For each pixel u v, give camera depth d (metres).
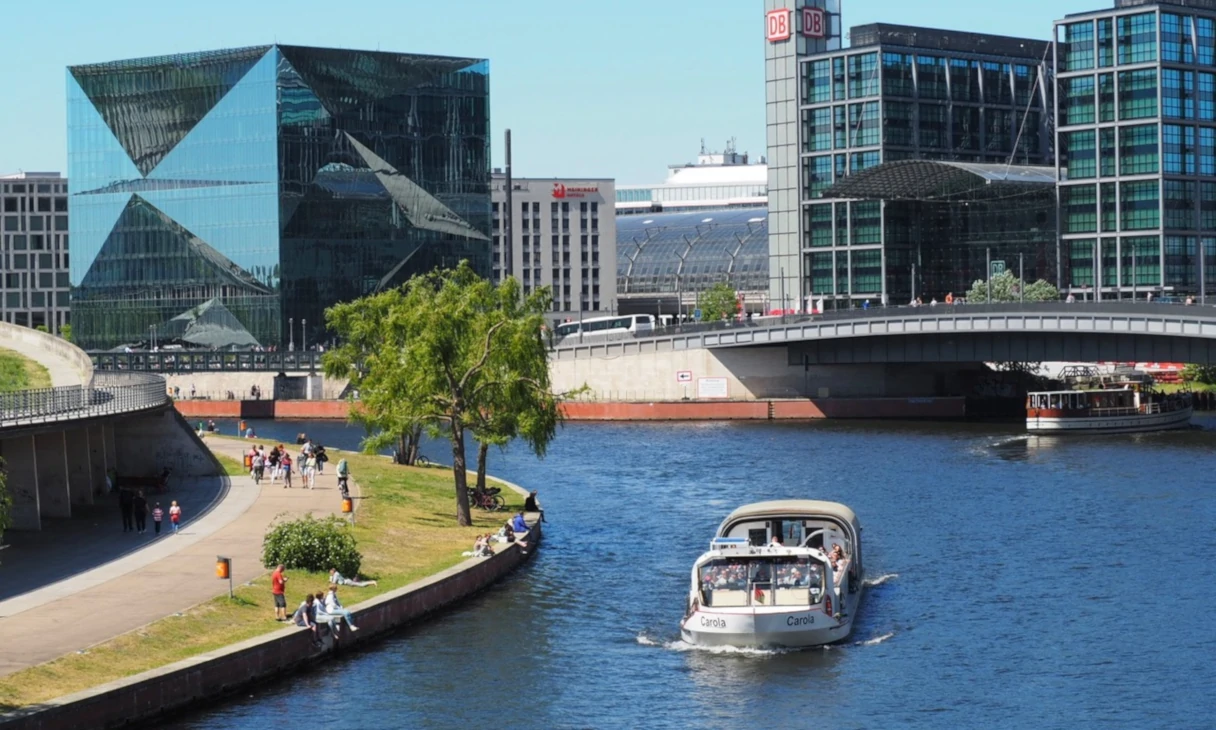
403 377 110.69
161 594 79.31
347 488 115.19
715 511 126.19
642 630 83.06
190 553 91.69
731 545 85.31
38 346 175.00
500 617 85.38
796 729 67.19
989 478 144.25
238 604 77.88
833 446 178.62
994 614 86.50
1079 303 187.75
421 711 68.81
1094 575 96.56
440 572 89.81
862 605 89.19
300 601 80.31
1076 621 84.62
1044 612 86.81
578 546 108.44
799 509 94.00
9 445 102.25
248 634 73.44
